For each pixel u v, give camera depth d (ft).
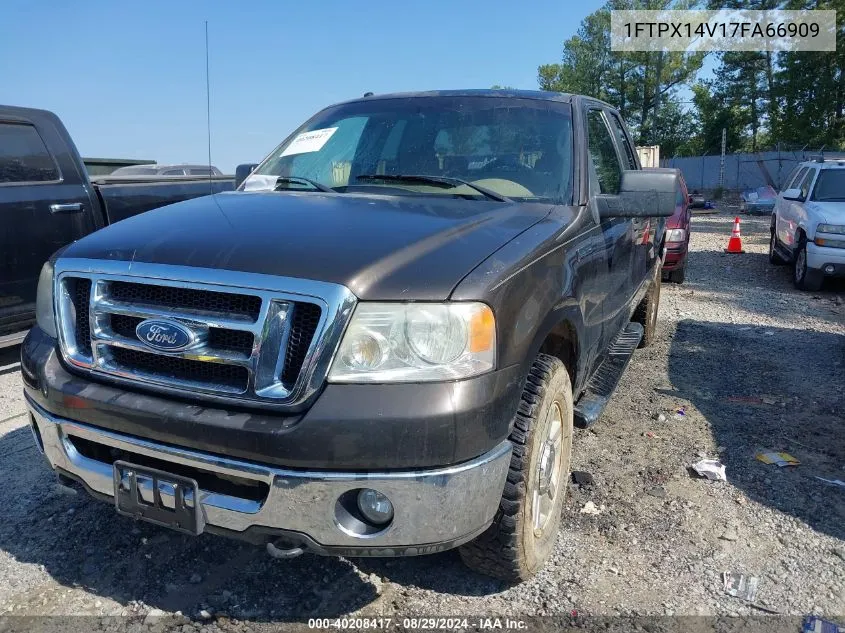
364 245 7.57
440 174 11.24
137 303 7.72
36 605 8.56
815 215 31.55
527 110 12.09
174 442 7.31
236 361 7.11
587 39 192.44
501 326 7.37
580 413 10.75
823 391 17.34
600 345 12.23
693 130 191.42
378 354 6.88
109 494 8.07
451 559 9.71
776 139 151.94
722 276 36.86
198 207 9.80
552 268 8.74
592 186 11.34
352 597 8.86
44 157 19.26
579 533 10.48
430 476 6.85
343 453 6.73
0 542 9.91
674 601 8.93
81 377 8.14
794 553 10.09
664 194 10.53
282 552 7.35
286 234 7.97
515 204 10.18
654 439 14.14
